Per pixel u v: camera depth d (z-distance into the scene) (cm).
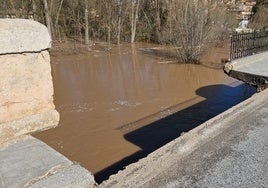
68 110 980
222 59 1908
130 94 1169
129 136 766
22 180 178
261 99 441
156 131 796
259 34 881
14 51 204
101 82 1391
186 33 1812
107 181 222
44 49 223
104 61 1995
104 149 693
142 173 237
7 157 199
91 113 946
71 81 1420
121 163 632
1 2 2036
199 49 1809
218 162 266
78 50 2453
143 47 2731
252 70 661
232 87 1223
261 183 241
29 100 221
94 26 3256
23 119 218
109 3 3038
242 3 4278
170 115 914
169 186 229
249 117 373
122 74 1572
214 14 2117
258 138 315
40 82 226
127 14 3198
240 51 788
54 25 3027
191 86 1280
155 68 1706
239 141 307
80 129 814
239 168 260
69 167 196
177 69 1662
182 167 254
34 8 2558
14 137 215
